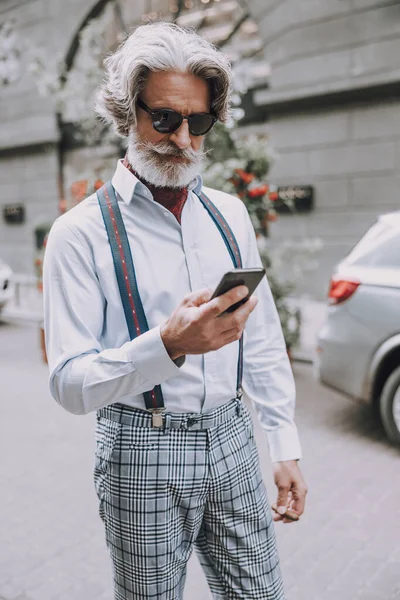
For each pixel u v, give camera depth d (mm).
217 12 10508
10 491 3508
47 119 12875
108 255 1213
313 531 3002
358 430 4355
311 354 6645
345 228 9258
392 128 8625
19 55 13133
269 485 3541
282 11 9312
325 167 9336
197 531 1334
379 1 8367
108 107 1226
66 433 4449
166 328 1027
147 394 1219
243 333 1403
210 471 1280
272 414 1485
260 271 979
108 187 1269
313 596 2492
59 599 2484
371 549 2828
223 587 1425
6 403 5219
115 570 1307
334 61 8914
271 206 5867
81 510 3266
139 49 1139
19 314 10000
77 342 1163
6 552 2854
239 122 10180
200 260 1286
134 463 1222
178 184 1225
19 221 14000
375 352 3920
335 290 4113
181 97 1161
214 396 1276
